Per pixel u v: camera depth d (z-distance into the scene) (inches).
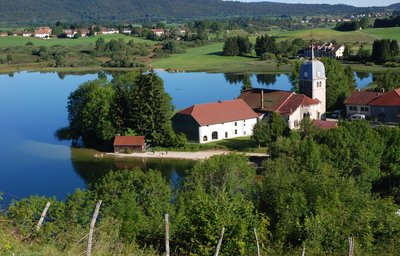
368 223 1465.3
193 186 2207.2
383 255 1353.3
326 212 1466.5
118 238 1320.1
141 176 2018.9
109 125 4404.5
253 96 4987.7
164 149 4291.3
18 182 3437.5
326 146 2864.2
